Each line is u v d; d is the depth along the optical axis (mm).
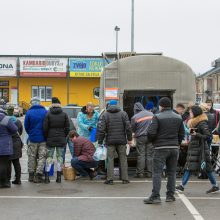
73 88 50656
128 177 12602
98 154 11820
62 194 10172
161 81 13555
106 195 10055
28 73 49438
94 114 13125
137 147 12516
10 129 10742
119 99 13516
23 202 9336
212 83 69312
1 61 49500
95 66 49312
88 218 8008
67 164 14805
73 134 12242
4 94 50844
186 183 10719
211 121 12477
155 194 9164
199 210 8609
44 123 11586
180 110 12664
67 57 49344
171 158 9234
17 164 11398
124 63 13539
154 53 16531
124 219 7930
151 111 13062
